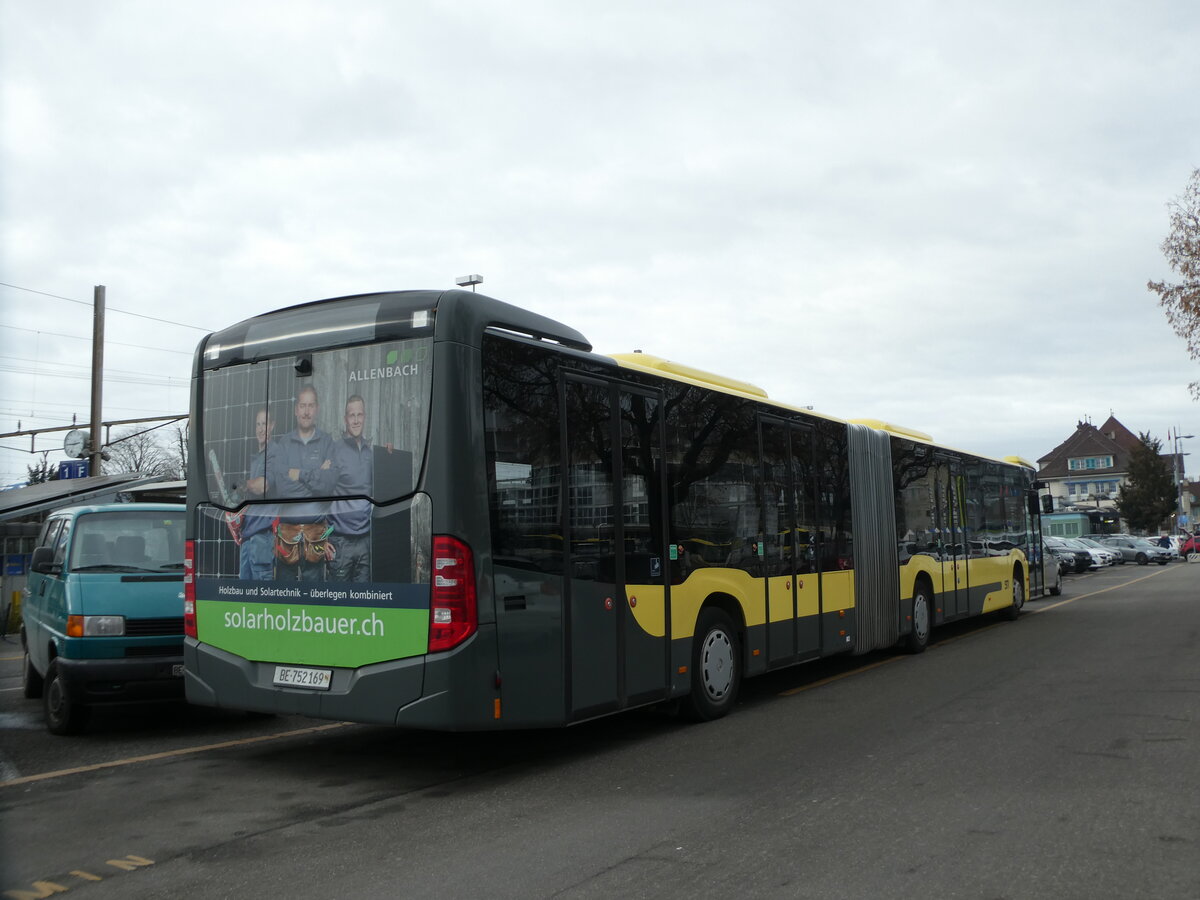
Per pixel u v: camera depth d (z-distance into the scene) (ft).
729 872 15.64
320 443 22.91
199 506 24.98
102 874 16.56
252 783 22.77
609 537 24.99
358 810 20.25
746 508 31.71
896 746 24.71
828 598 36.58
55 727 28.71
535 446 22.88
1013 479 62.59
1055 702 30.17
